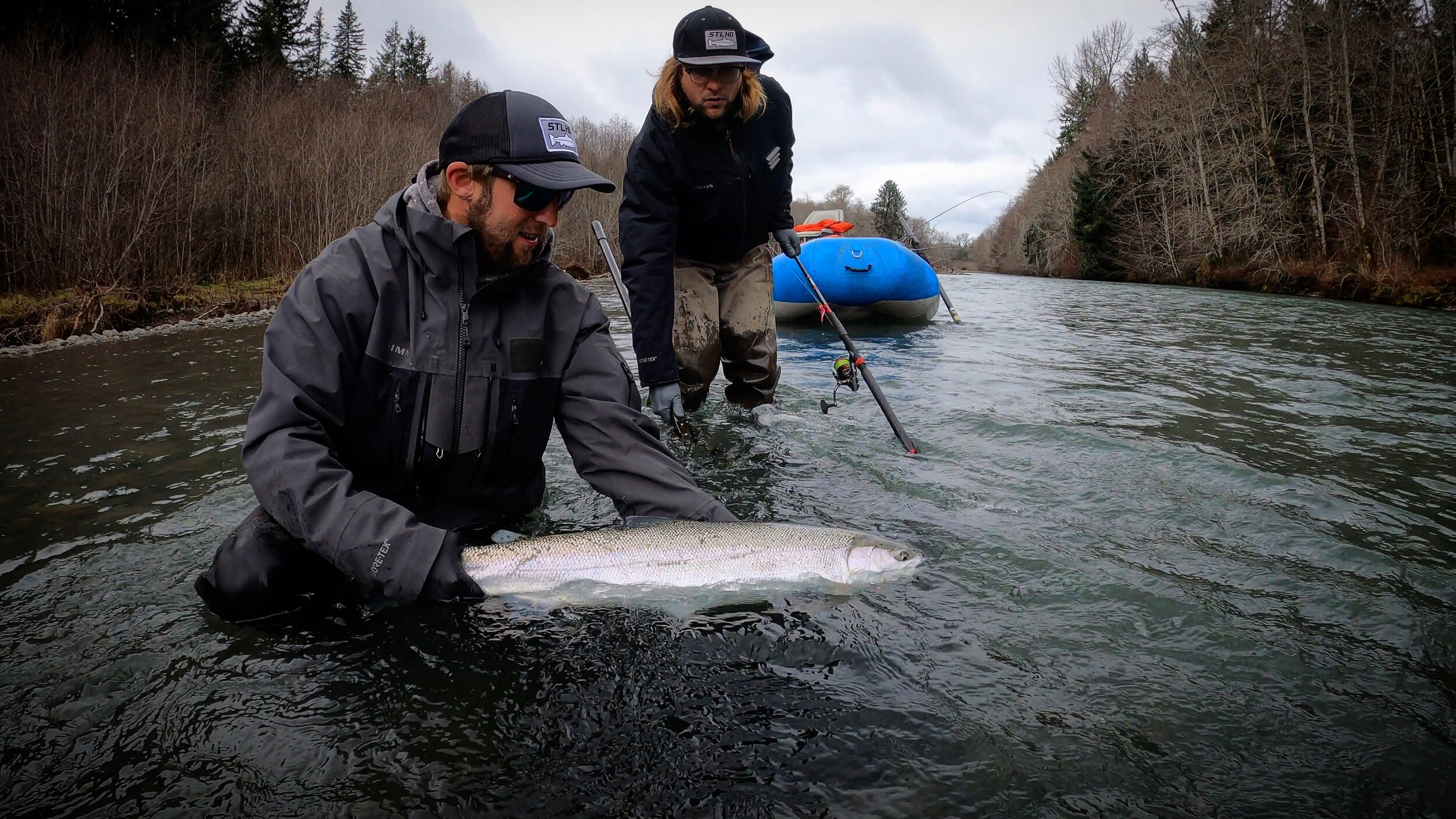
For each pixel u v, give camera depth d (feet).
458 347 7.43
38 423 14.35
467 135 7.07
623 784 4.74
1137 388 18.28
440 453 7.57
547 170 7.05
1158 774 4.91
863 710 5.50
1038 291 70.13
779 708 5.51
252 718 5.33
